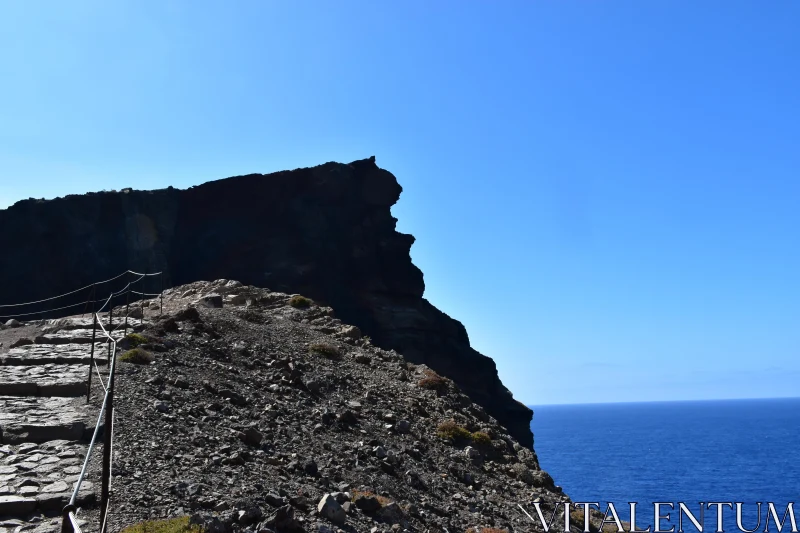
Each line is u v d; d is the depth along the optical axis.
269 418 22.30
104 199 113.94
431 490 21.73
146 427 18.12
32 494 13.41
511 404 127.19
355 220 124.62
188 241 118.12
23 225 107.19
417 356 116.06
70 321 33.31
